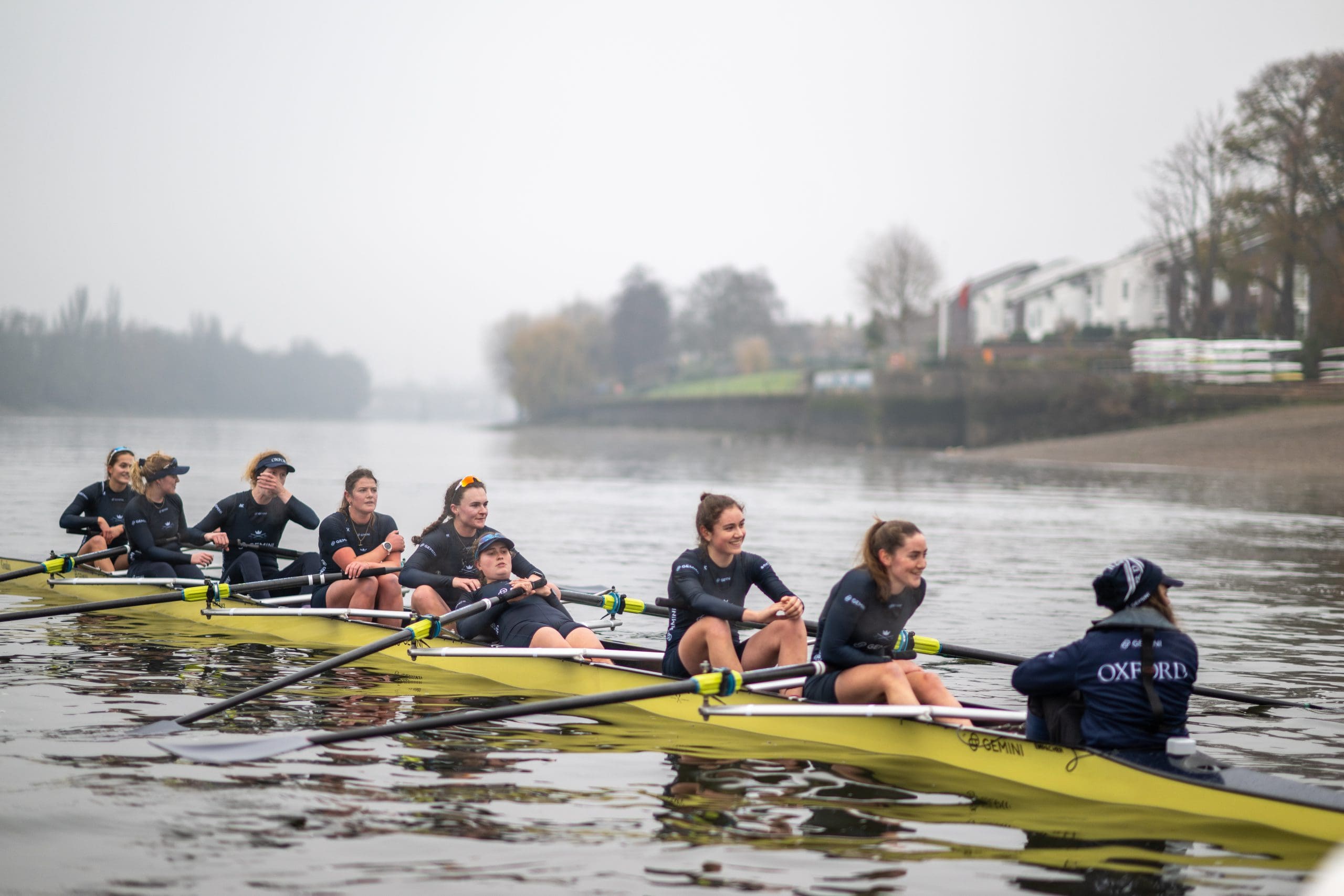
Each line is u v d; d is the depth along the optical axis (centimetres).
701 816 528
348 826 501
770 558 1695
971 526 2256
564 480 3866
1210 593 1367
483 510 928
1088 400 5969
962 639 1044
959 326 9612
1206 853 488
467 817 518
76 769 573
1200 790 534
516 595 817
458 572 937
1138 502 2906
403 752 627
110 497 1254
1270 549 1873
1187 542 1981
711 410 10469
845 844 493
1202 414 5603
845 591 655
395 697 765
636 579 1427
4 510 2228
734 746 654
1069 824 523
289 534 2003
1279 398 5406
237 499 1081
